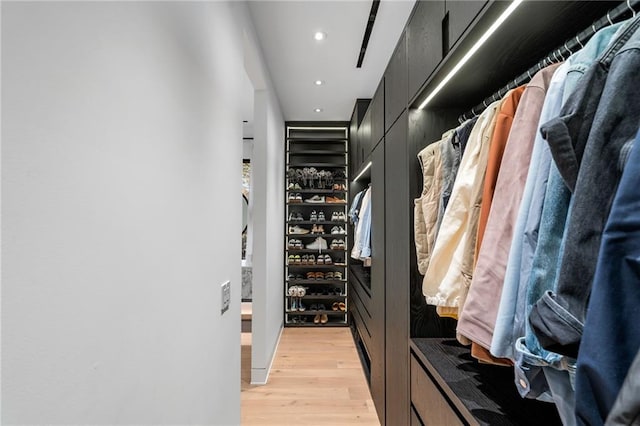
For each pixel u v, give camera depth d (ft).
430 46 3.70
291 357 9.21
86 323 1.60
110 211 1.80
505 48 2.98
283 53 7.50
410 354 4.32
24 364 1.28
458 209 3.19
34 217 1.33
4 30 1.21
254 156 8.19
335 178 12.62
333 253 12.78
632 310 1.08
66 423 1.47
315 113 11.85
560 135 1.61
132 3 2.03
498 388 3.03
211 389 3.52
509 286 2.09
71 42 1.52
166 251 2.47
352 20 6.24
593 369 1.14
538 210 1.92
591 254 1.41
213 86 3.64
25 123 1.29
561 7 2.36
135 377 2.04
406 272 4.53
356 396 7.14
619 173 1.35
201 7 3.27
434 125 4.53
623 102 1.38
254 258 8.01
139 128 2.10
